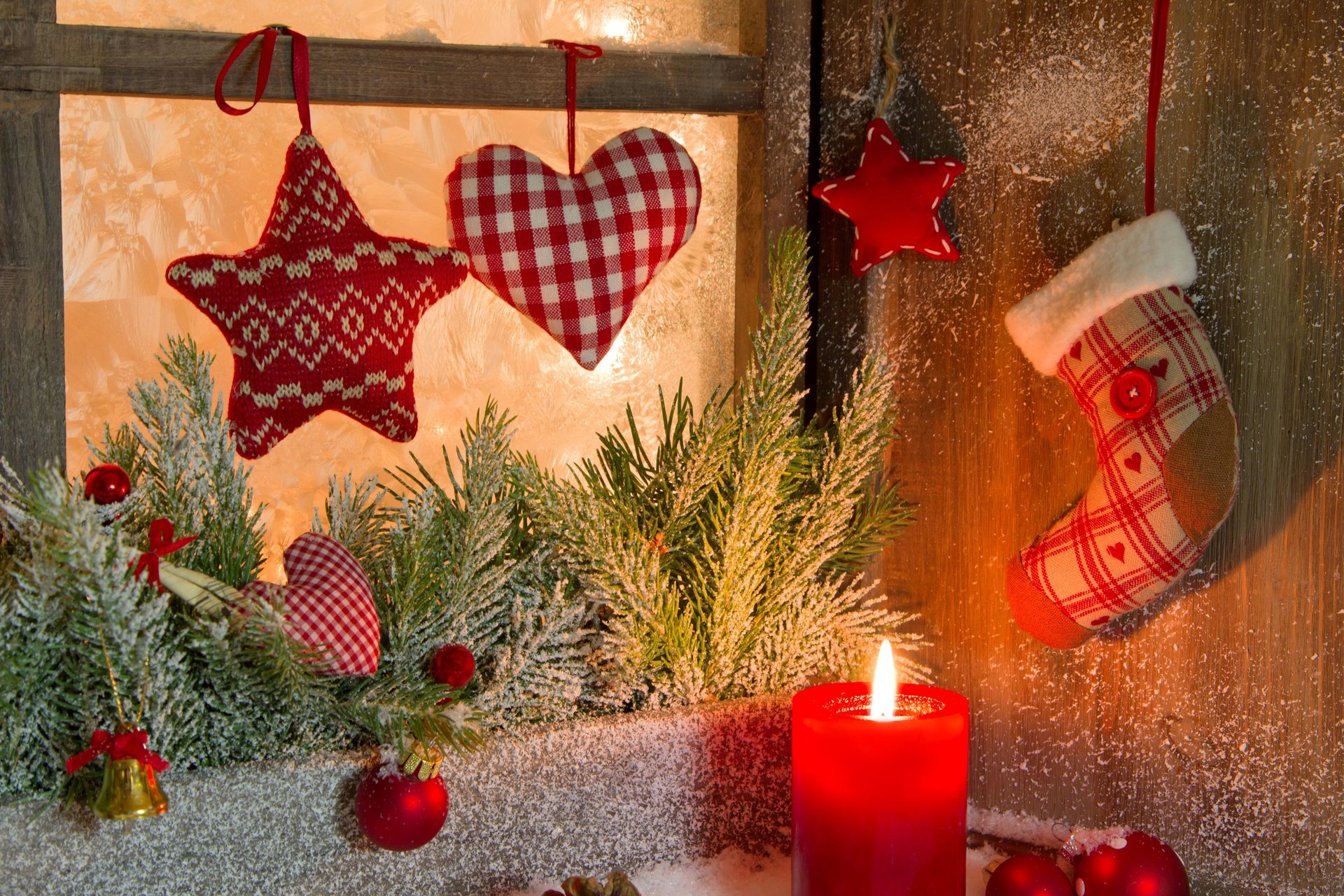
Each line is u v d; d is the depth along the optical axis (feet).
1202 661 3.67
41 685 3.35
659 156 3.64
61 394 3.46
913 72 3.75
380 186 3.82
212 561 3.49
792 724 3.61
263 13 3.67
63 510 3.24
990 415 3.76
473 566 3.58
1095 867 3.52
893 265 3.78
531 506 3.67
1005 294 3.73
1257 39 3.56
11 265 3.42
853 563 3.82
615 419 3.98
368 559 3.62
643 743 3.62
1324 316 3.57
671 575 3.81
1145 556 3.55
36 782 3.37
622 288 3.63
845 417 3.74
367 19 3.74
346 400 3.50
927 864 3.48
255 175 3.74
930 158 3.75
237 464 3.75
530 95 3.64
